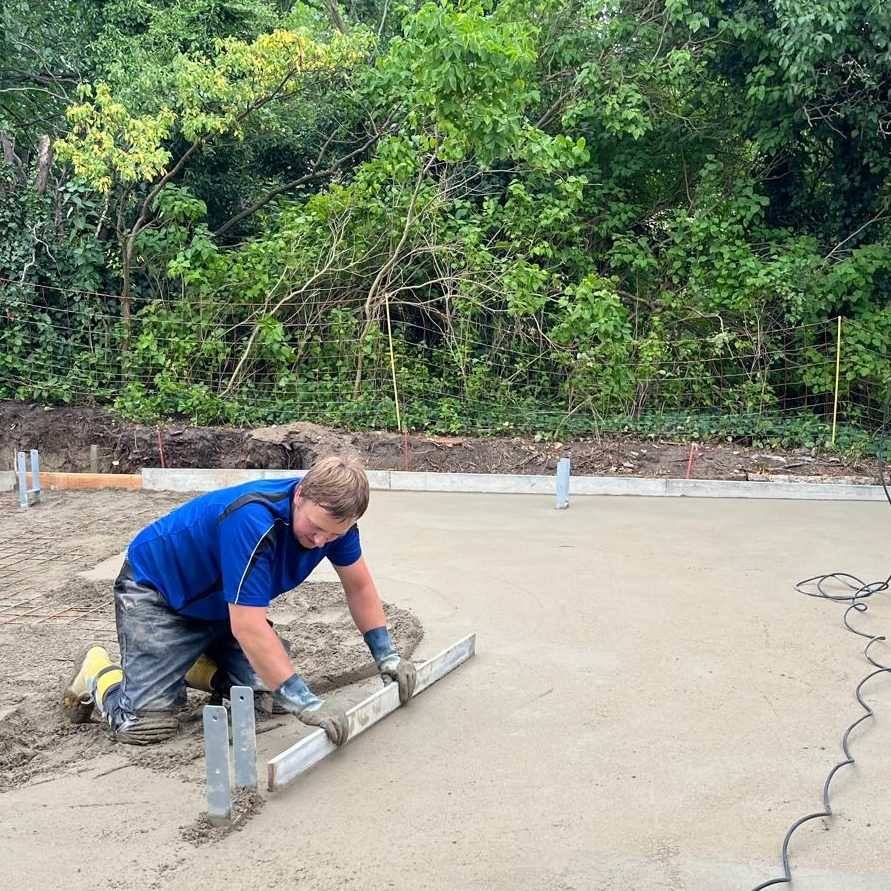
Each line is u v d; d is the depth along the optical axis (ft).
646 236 39.75
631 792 9.57
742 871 8.14
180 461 32.07
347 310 34.63
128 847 8.53
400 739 10.79
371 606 11.45
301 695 9.99
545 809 9.21
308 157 42.42
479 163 33.71
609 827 8.87
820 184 40.24
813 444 33.63
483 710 11.67
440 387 34.83
